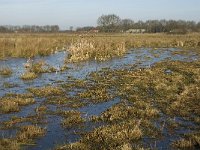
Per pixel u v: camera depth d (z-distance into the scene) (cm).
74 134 945
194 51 3756
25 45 3238
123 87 1591
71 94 1470
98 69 2250
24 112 1168
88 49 2997
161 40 5566
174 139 899
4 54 2881
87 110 1208
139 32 10950
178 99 1308
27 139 888
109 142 859
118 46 3650
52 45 3841
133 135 894
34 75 1891
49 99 1359
